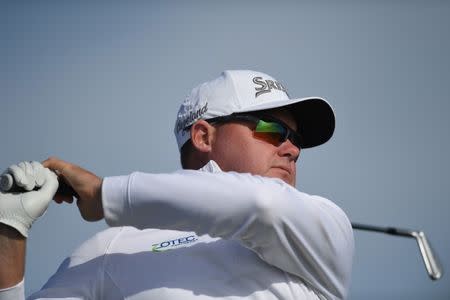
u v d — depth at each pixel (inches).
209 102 446.6
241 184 331.9
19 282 345.1
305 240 347.3
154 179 331.3
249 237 343.0
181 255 379.6
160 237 395.9
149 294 369.1
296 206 338.0
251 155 431.8
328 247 353.4
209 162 433.1
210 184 329.7
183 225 335.6
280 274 372.2
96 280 386.6
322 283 370.6
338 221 360.8
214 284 368.5
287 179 440.5
